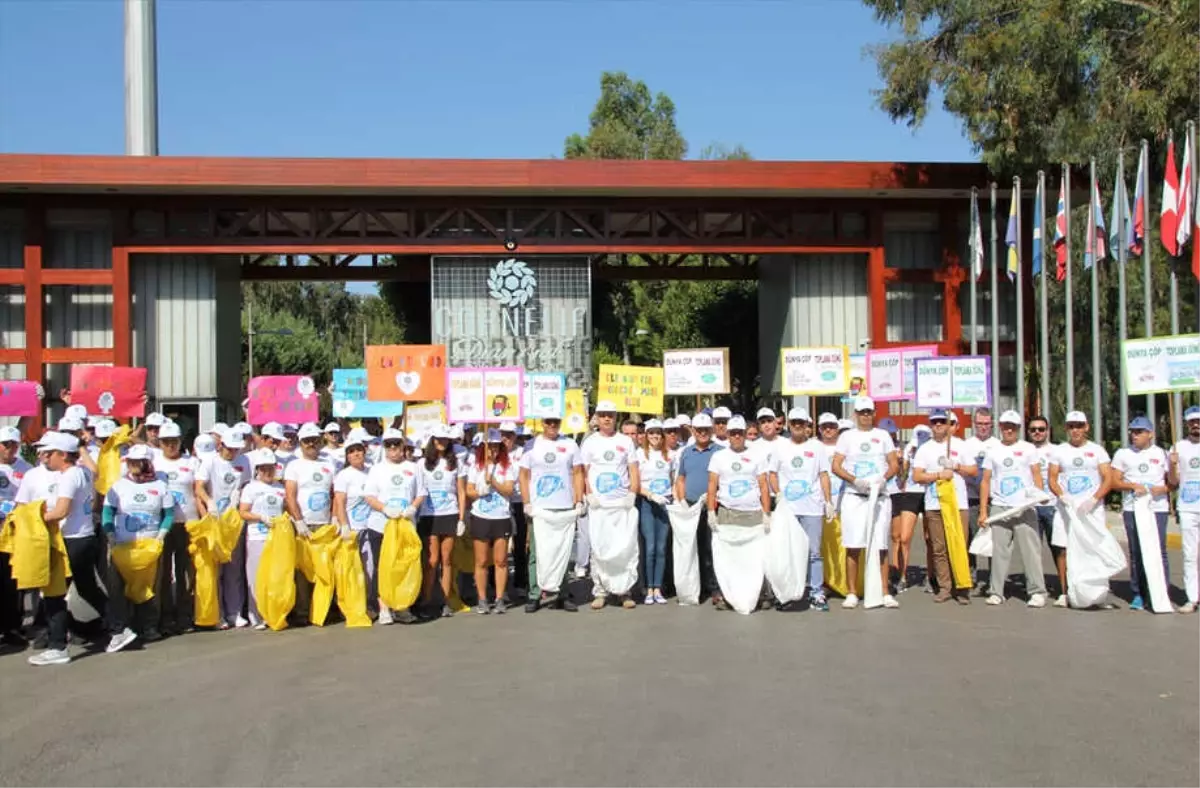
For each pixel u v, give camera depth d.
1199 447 11.47
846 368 18.14
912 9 23.88
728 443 12.42
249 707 7.88
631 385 16.86
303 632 11.07
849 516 11.88
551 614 11.81
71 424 10.70
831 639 10.03
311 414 16.30
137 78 28.98
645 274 29.73
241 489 11.73
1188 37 20.62
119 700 8.23
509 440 12.21
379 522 11.68
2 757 6.76
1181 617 11.16
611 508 12.05
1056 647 9.59
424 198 25.11
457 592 12.52
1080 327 28.70
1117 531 18.45
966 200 26.20
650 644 9.91
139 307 24.94
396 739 6.95
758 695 7.89
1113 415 28.42
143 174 23.36
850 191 25.02
